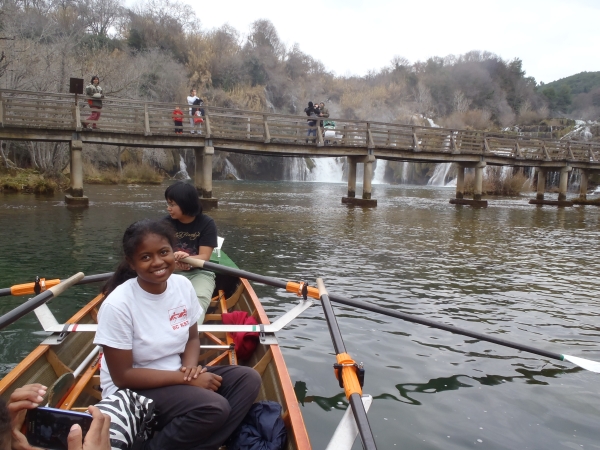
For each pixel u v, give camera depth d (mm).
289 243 9773
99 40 42562
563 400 3732
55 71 23625
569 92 85812
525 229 13266
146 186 25469
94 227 10648
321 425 3301
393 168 42750
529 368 4293
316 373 4051
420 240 10711
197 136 15852
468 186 30359
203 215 4691
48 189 18078
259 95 49250
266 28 68000
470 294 6516
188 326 2609
